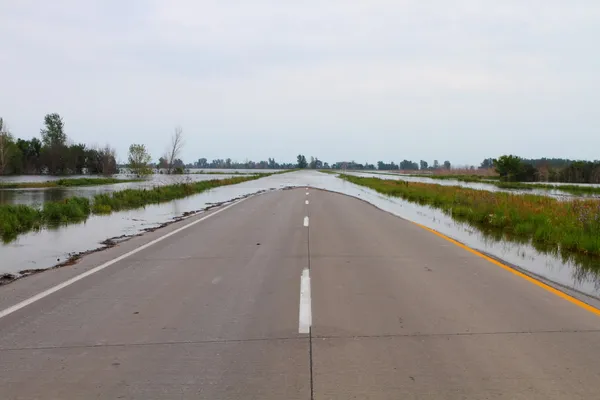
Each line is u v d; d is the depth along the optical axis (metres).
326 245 10.58
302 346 4.48
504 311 5.56
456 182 61.47
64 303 6.06
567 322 5.16
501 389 3.57
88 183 57.03
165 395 3.53
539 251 9.80
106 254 9.65
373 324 5.11
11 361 4.21
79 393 3.58
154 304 5.97
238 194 31.06
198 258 9.10
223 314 5.52
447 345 4.48
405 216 17.06
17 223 13.84
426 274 7.59
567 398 3.43
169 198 26.83
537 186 50.12
